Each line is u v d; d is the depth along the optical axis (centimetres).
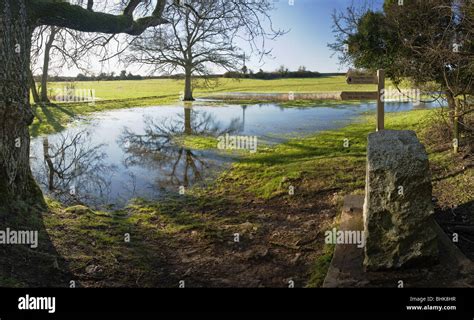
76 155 1342
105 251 596
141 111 2423
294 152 1212
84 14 758
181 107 2559
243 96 2877
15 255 530
